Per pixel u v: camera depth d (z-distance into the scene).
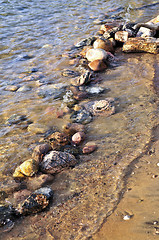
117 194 2.10
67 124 2.86
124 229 1.89
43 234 2.01
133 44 4.01
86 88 3.35
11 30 5.09
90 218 2.01
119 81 3.42
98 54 3.84
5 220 2.12
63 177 2.36
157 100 2.98
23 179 2.39
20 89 3.43
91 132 2.75
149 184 2.10
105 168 2.34
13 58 4.14
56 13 6.00
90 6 6.42
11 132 2.83
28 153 2.59
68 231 1.98
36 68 3.87
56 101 3.19
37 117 2.99
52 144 2.62
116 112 2.93
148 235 1.83
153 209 1.95
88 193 2.19
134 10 5.87
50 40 4.62
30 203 2.16
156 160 2.28
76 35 4.76
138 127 2.67
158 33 4.48
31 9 6.32
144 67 3.63
